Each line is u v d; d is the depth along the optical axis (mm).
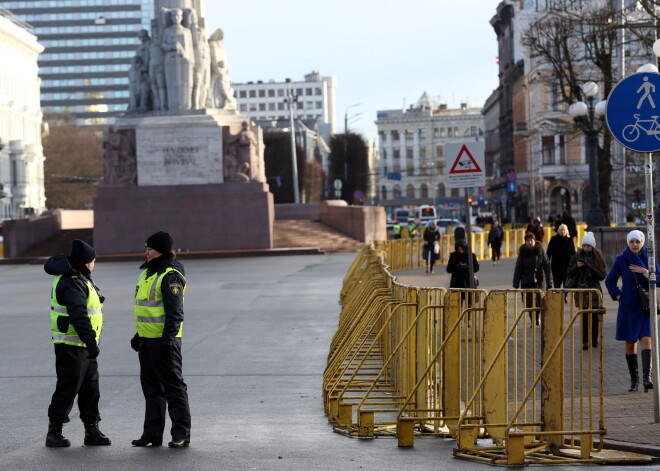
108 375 16969
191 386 15836
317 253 57156
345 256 55156
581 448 10156
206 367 17750
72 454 10664
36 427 12516
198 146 58062
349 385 13852
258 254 56281
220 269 45875
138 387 15773
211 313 26797
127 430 12312
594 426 11359
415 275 41656
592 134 39531
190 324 24391
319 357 18812
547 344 10352
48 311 28609
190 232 58000
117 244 57812
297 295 31703
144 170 58062
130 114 59125
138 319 11055
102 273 45344
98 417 11305
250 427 12453
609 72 51594
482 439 11617
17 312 28516
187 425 11086
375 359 17438
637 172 53281
